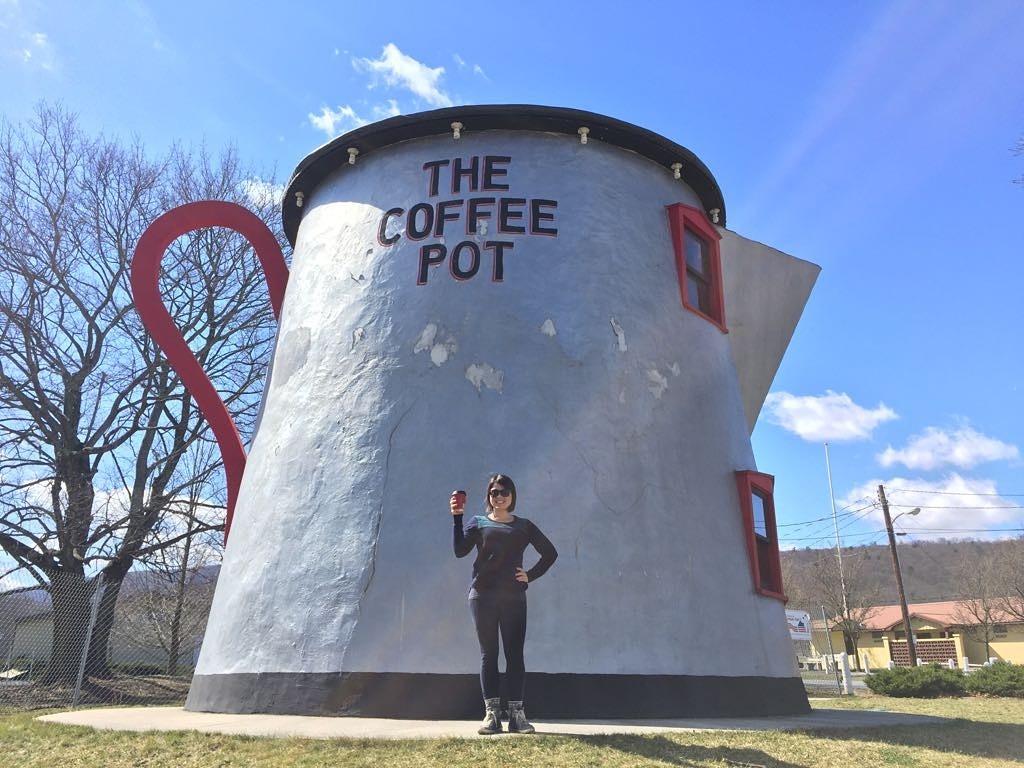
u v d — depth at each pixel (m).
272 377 9.87
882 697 19.62
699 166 10.61
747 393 12.91
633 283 9.32
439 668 7.23
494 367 8.41
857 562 62.12
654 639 7.82
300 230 10.80
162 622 28.34
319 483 8.38
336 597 7.73
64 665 17.97
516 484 7.90
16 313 19.05
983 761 5.72
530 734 5.48
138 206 21.20
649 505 8.38
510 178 9.35
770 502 10.25
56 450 19.56
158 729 6.23
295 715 7.37
